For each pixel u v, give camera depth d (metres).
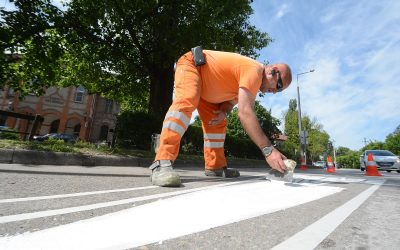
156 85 11.80
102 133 34.53
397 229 1.15
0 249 0.74
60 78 14.01
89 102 34.25
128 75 13.52
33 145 4.56
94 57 11.68
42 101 32.53
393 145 59.81
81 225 1.00
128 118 7.94
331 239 0.98
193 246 0.86
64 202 1.42
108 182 2.35
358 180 4.09
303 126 46.06
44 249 0.75
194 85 2.57
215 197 1.70
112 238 0.87
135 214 1.20
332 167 11.01
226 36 10.71
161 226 1.04
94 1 9.20
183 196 1.70
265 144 2.30
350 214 1.43
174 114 2.43
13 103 31.58
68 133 33.25
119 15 9.77
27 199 1.47
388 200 2.01
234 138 13.90
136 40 10.65
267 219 1.24
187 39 9.04
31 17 8.64
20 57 10.20
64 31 9.62
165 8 9.48
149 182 2.45
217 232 1.01
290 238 0.98
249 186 2.30
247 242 0.92
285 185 2.47
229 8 9.93
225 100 2.96
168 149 2.34
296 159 23.47
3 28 8.50
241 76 2.46
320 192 2.20
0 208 1.25
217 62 2.62
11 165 3.69
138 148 7.96
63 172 2.87
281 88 2.64
